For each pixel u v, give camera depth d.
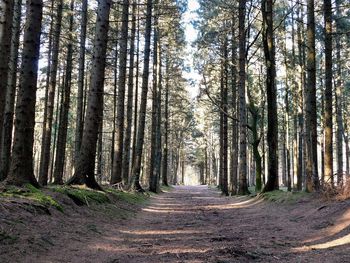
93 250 7.11
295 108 32.66
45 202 9.01
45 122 25.38
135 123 32.78
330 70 15.55
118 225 10.58
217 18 29.83
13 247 6.01
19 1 15.89
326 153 15.16
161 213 15.36
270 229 10.27
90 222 9.74
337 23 21.92
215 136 73.50
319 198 13.16
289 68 31.09
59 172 22.20
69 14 23.83
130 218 12.52
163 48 37.62
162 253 7.10
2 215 7.00
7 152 13.45
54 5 21.78
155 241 8.49
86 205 11.35
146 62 25.44
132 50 26.27
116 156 22.00
